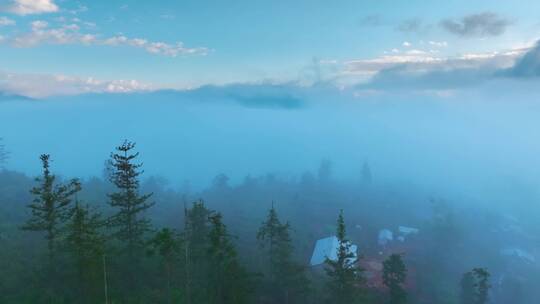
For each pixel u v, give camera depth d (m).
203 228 41.91
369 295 50.44
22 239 48.81
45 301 30.91
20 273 35.94
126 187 34.97
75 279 32.38
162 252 31.03
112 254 35.91
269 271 51.06
